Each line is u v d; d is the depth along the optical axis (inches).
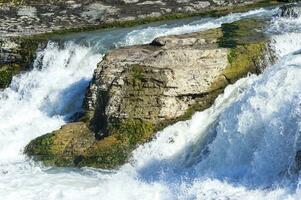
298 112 580.7
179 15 1148.5
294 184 545.6
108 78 765.9
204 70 749.3
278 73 645.9
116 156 721.6
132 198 616.7
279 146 588.7
